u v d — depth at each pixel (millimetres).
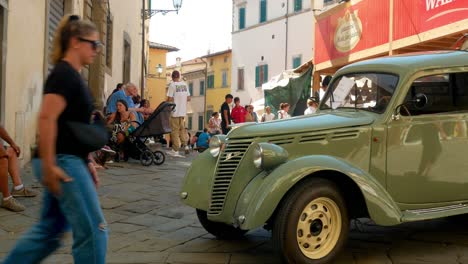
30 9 10094
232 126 5684
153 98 53594
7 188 6469
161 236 5707
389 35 12922
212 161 5281
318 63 17188
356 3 14547
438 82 5328
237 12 41750
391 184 5070
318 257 4508
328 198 4543
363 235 5734
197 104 56438
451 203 5359
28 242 3459
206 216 5484
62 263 4727
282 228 4352
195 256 4949
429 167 5203
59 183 3232
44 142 3182
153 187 8578
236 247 5289
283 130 4887
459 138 5320
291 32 35469
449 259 4840
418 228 6059
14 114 9391
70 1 13016
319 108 6133
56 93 3248
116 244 5375
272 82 20859
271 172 4547
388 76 5336
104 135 3482
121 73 20719
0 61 8711
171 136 14016
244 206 4574
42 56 10930
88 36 3445
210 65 53188
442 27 10922
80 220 3297
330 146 4922
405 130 5121
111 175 9680
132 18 23531
